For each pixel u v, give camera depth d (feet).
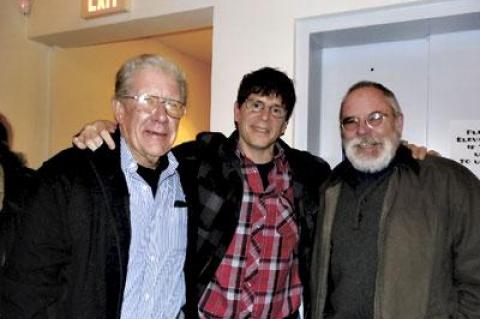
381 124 4.58
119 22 7.84
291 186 5.14
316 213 5.20
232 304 4.62
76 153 3.88
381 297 4.13
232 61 6.82
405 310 4.04
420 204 4.27
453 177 4.31
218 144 5.08
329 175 5.22
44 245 3.46
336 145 6.99
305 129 6.42
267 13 6.63
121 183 3.84
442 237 4.17
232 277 4.65
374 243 4.38
